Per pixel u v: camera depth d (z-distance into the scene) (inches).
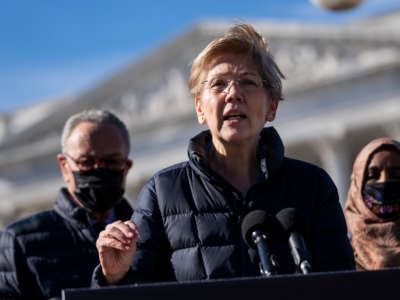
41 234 212.7
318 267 153.9
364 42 1596.9
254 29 160.7
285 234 132.7
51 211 220.1
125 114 1916.8
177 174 159.8
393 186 210.5
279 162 156.0
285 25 1663.4
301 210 155.9
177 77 1871.3
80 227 215.2
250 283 106.3
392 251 207.8
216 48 155.3
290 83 1657.2
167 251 155.6
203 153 158.9
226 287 105.4
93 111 233.9
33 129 1999.3
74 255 210.8
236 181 160.9
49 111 2118.6
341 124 1610.5
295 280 106.8
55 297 203.2
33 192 2081.7
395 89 1558.8
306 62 1660.9
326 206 159.3
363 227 212.7
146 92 1913.1
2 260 211.0
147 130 1891.0
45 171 2066.9
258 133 158.4
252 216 133.1
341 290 107.2
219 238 150.3
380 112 1569.9
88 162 222.5
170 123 1865.2
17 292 207.8
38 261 208.5
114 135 226.5
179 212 154.6
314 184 159.6
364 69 1569.9
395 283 107.8
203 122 163.5
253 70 153.8
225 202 152.9
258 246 129.7
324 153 1690.5
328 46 1646.2
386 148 212.2
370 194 212.7
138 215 158.1
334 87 1625.2
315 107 1644.9
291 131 1669.5
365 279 108.1
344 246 156.6
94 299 102.8
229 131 151.3
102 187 220.8
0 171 2111.2
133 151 1903.3
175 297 104.7
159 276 154.6
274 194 155.3
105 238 133.1
